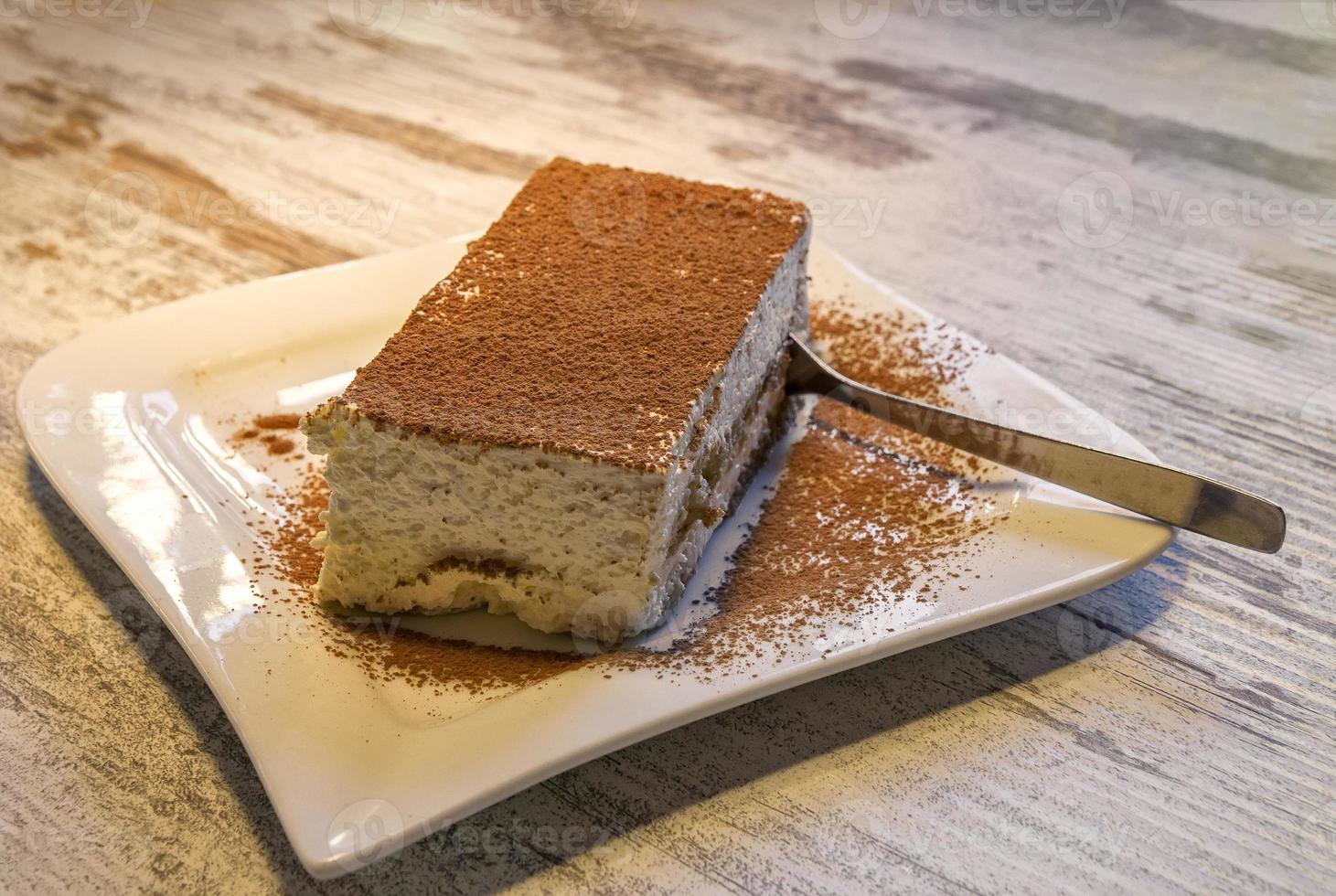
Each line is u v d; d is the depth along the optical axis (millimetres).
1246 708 315
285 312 394
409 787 279
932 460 360
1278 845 291
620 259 360
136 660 323
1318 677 321
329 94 537
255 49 572
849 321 399
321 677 302
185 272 440
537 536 316
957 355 382
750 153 501
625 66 562
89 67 554
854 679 318
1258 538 321
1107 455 328
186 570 323
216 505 342
